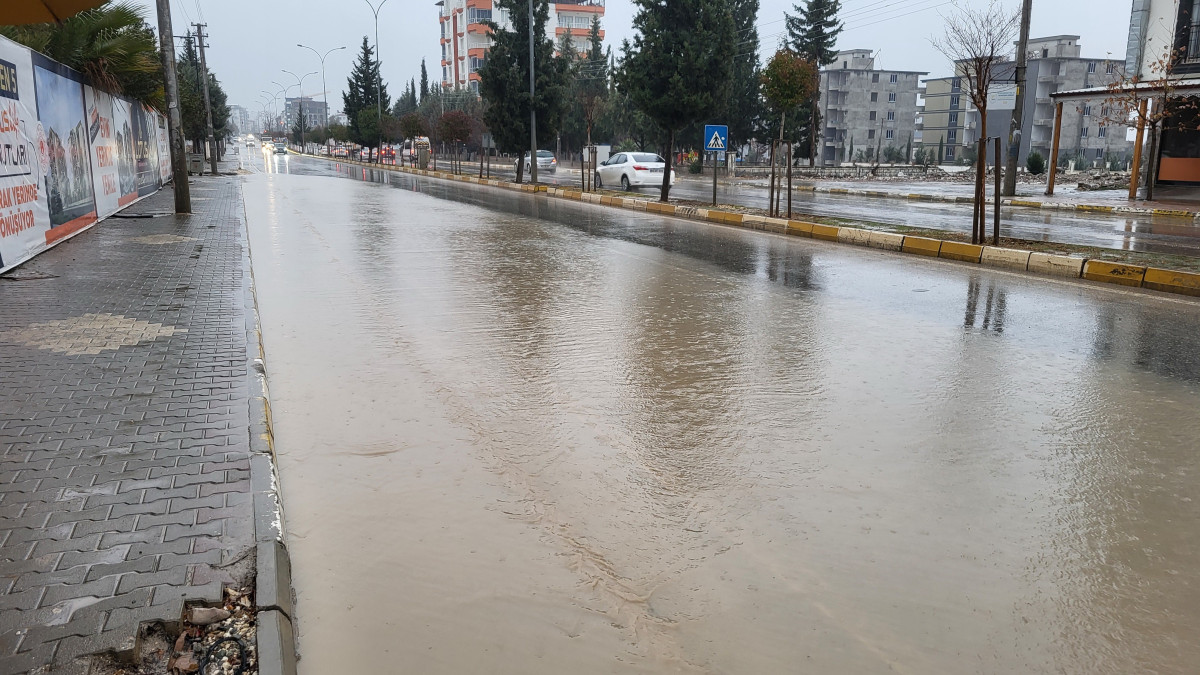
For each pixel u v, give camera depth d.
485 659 2.86
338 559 3.51
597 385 5.89
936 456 4.57
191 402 5.09
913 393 5.67
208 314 7.68
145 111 22.31
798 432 4.95
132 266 10.43
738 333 7.43
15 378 5.55
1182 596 3.21
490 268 11.30
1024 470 4.38
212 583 3.04
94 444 4.36
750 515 3.89
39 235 11.33
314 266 11.39
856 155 85.94
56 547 3.26
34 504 3.63
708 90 21.69
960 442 4.78
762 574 3.38
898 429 4.99
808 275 10.70
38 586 2.99
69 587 2.99
